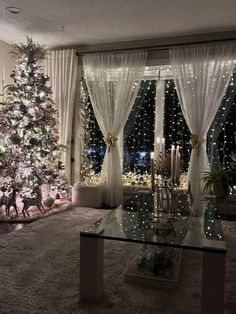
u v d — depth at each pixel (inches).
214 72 166.2
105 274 91.0
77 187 184.9
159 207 102.3
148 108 191.0
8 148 163.0
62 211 169.2
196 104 168.6
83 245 75.9
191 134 171.8
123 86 183.2
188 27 160.9
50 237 124.3
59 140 195.2
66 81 193.6
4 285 84.0
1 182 163.3
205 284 68.6
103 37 178.1
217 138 176.2
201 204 119.9
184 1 131.0
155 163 104.5
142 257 95.7
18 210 166.1
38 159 167.9
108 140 187.2
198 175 167.9
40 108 167.3
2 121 160.1
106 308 73.5
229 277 90.7
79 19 152.4
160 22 154.7
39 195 162.7
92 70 189.9
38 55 171.3
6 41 190.2
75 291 81.3
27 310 72.1
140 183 191.3
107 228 85.1
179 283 86.5
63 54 193.0
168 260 93.1
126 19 151.5
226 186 156.9
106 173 190.2
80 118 199.0
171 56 173.8
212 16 146.4
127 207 112.3
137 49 180.5
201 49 167.5
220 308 67.9
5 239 121.1
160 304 75.6
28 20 154.6
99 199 183.8
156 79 187.2
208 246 70.1
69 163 197.5
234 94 173.5
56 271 93.0
